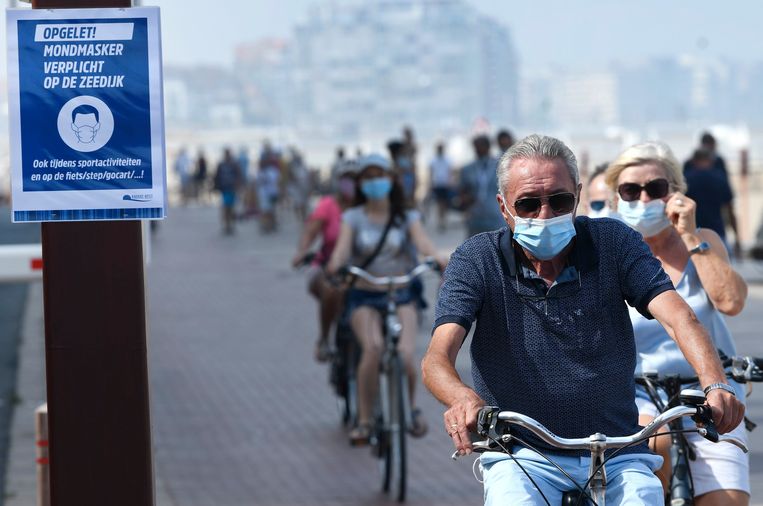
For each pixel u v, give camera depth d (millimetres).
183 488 21219
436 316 10047
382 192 21109
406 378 20422
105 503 11312
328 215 26672
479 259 10086
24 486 21438
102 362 11266
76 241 11227
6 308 48000
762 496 19266
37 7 11148
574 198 9773
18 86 11055
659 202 12695
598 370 9883
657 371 12539
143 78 11109
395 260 21422
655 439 12000
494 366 10031
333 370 26266
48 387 11258
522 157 9867
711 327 12750
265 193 89938
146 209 11141
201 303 48906
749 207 90312
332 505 19953
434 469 22375
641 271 9961
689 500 11664
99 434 11289
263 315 45000
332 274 21250
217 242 82062
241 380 32062
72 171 11102
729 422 9250
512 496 9562
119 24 11094
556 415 9859
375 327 21062
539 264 10086
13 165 11070
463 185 37969
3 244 24078
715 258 12586
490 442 9711
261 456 23672
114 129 11109
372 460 23281
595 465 9250
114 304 11258
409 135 72188
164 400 29500
